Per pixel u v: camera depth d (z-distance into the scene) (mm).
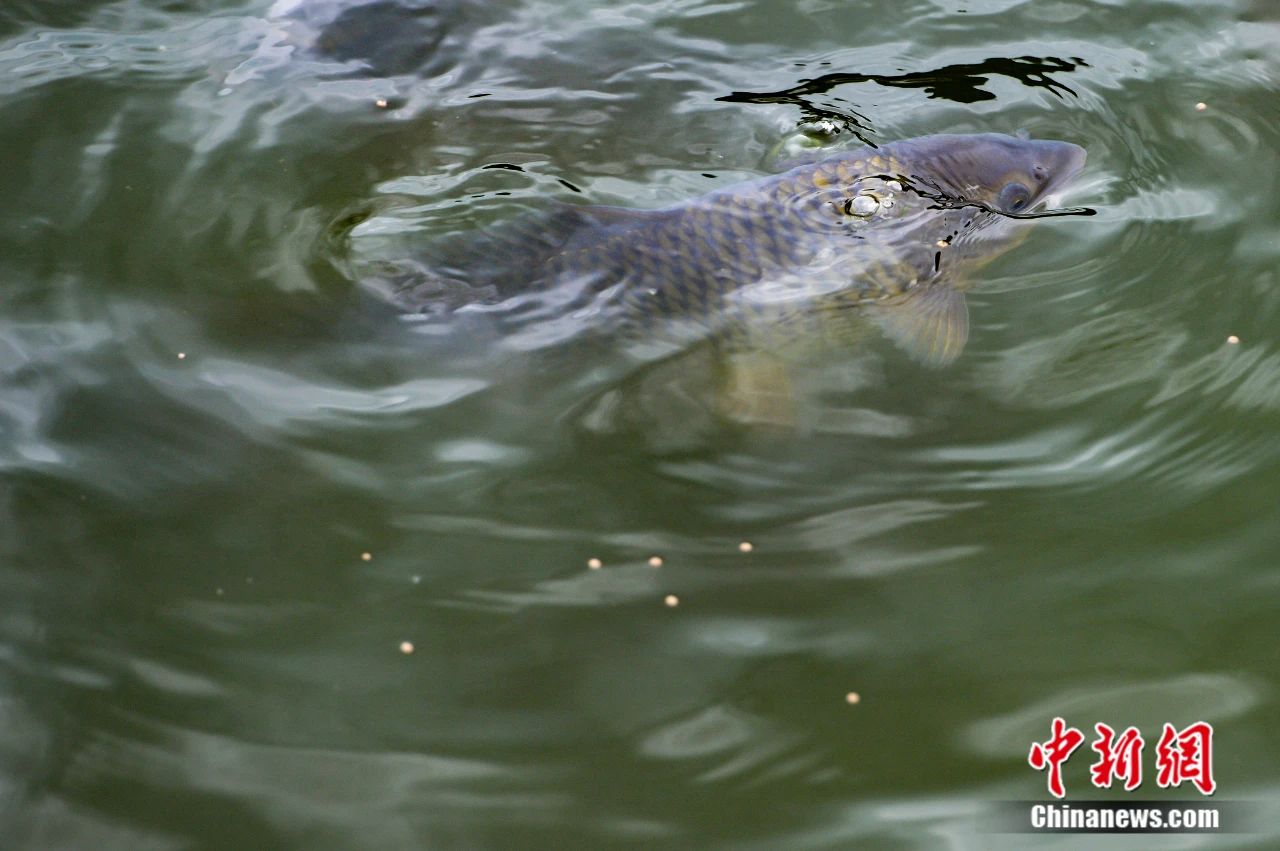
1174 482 3287
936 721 2762
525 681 2850
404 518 3205
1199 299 3779
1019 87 4777
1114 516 3207
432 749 2707
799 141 4570
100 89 4789
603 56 5035
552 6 5273
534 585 3057
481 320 3576
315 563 3096
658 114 4742
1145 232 4027
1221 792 2609
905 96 4781
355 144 4566
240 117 4676
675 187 4371
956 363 3604
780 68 4973
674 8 5273
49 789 2592
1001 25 5117
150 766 2648
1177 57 4891
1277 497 3236
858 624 2971
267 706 2783
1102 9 5141
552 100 4801
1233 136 4469
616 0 5316
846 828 2561
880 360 3598
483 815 2584
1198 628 2943
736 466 3338
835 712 2785
